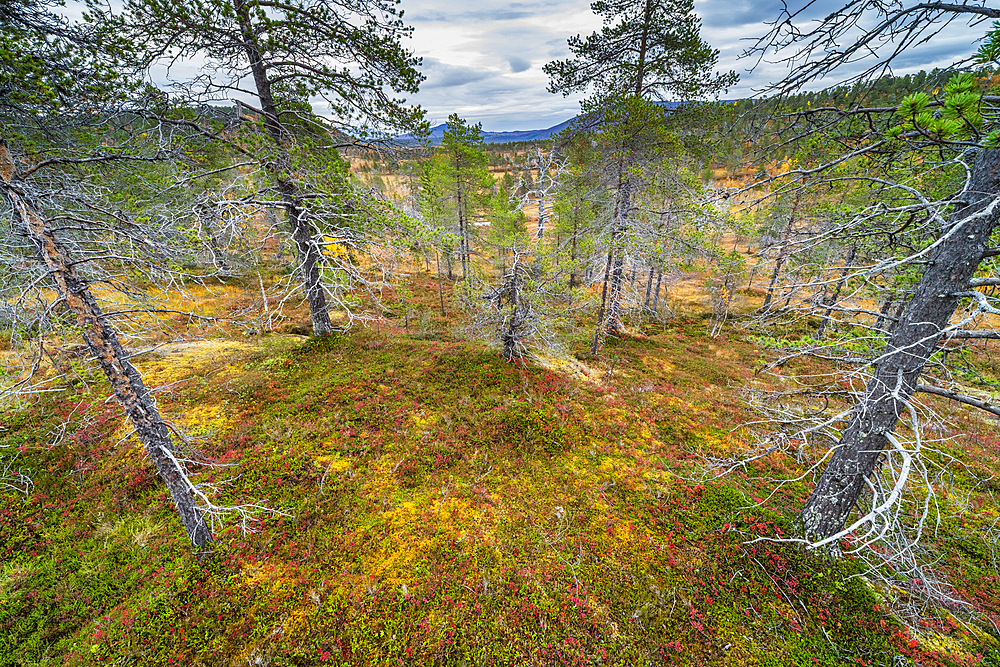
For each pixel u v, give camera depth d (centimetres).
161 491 766
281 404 1073
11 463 800
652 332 2294
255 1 888
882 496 588
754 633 571
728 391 1437
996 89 379
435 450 945
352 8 973
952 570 677
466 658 536
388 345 1533
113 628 542
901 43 380
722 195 609
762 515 768
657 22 1134
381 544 696
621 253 1453
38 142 560
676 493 850
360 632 559
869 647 548
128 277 580
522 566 668
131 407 556
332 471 850
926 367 618
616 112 1191
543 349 1461
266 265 2366
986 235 445
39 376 993
